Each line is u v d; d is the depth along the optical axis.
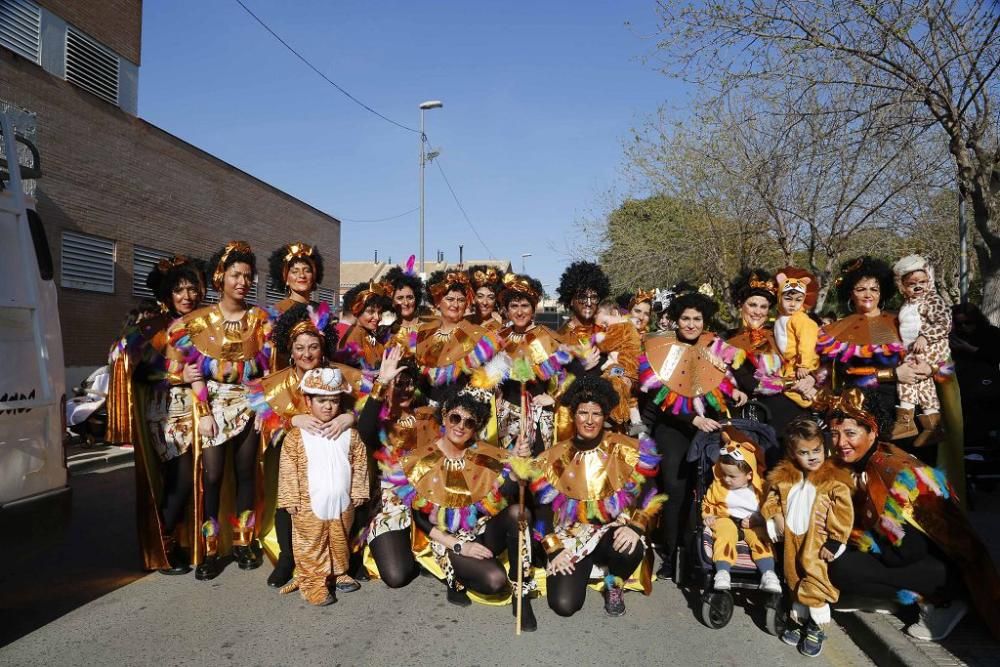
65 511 4.30
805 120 11.12
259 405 5.06
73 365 13.11
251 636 4.30
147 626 4.43
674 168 16.89
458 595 4.84
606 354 5.97
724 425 4.87
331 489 4.82
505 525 4.80
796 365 5.40
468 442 4.85
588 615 4.73
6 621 4.50
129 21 14.68
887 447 4.27
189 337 5.30
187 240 16.42
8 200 4.23
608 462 4.69
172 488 5.37
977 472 7.26
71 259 13.07
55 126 12.62
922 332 5.15
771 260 16.94
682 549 5.26
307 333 4.96
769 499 4.38
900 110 9.76
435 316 6.39
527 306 5.72
